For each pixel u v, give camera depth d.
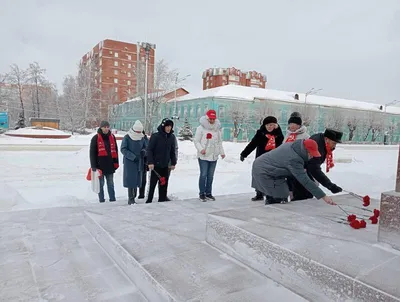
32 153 16.95
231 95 40.12
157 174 5.28
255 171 3.87
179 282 2.04
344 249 2.09
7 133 31.08
